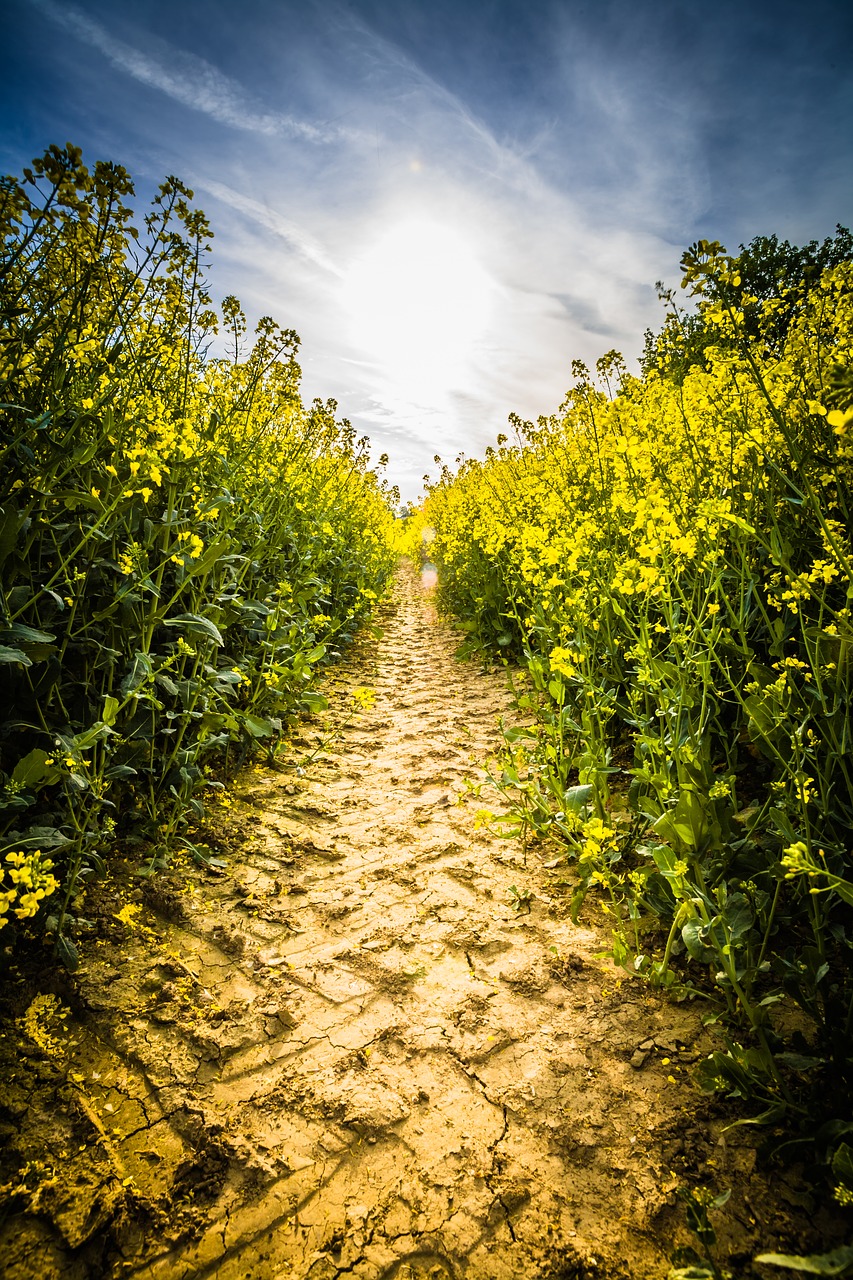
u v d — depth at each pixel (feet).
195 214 8.76
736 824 5.99
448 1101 4.50
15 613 5.81
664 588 6.63
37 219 6.30
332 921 6.59
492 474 24.04
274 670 11.10
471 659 19.04
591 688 7.91
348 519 22.94
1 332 6.45
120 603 7.20
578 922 6.46
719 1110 4.22
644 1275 3.34
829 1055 4.10
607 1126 4.22
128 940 5.97
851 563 5.08
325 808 9.18
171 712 8.03
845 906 5.60
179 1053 4.80
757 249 43.47
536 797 7.80
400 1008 5.40
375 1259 3.47
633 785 6.94
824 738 5.24
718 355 8.25
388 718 13.70
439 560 36.81
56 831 5.67
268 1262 3.45
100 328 7.66
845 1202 3.31
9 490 6.17
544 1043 4.97
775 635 6.38
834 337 7.95
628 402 13.52
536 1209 3.73
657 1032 4.95
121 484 7.04
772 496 7.60
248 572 11.37
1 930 5.15
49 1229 3.52
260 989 5.57
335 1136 4.22
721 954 4.56
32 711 6.57
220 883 7.13
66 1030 4.89
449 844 8.16
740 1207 3.60
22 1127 4.08
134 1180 3.83
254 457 12.80
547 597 9.77
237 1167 3.97
